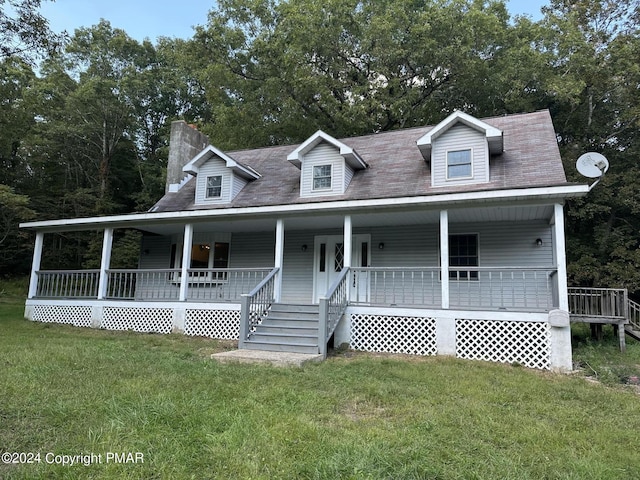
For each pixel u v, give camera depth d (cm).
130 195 2722
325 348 807
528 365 774
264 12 2067
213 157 1282
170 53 2752
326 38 1905
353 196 1048
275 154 1445
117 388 502
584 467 330
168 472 307
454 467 328
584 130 1903
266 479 298
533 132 1071
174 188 1420
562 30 1931
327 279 1194
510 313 801
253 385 546
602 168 898
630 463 348
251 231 1289
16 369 587
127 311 1151
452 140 1002
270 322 934
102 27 2830
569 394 560
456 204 867
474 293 1027
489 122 1188
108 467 311
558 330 761
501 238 1035
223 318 1040
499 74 1861
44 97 2519
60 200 2519
